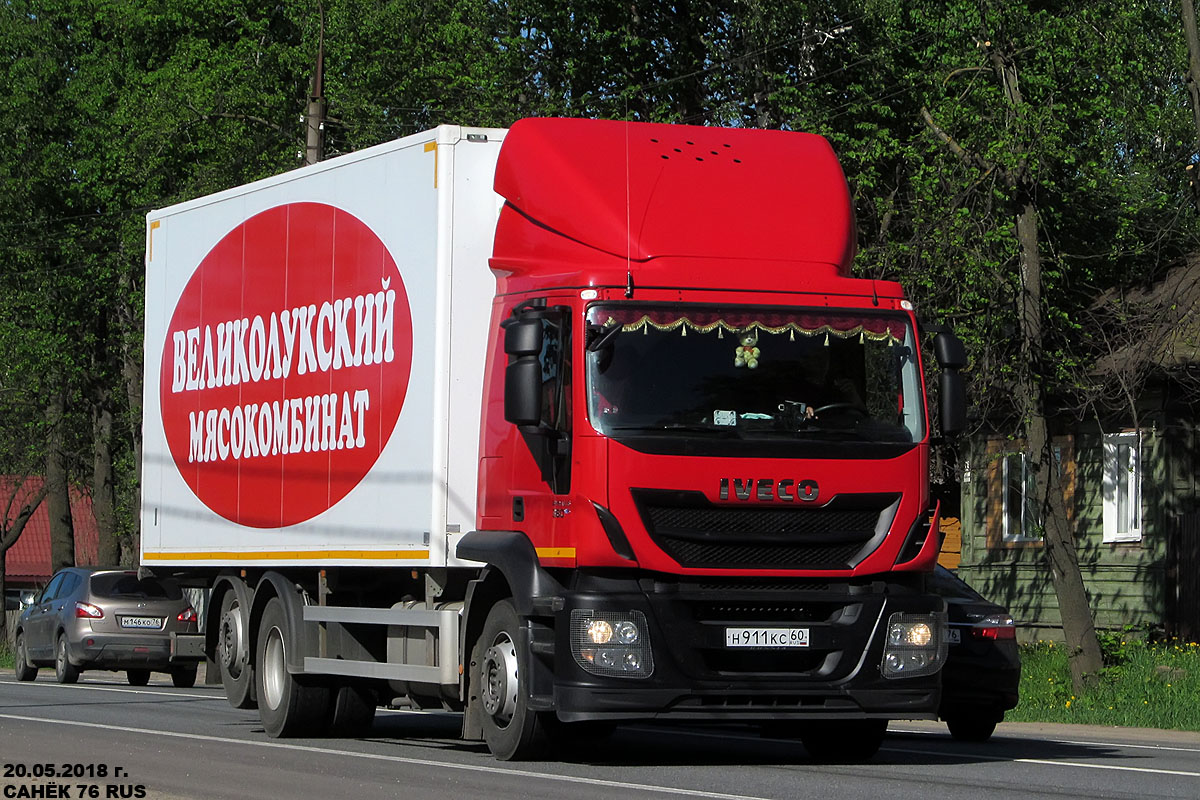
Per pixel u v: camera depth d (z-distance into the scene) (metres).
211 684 28.70
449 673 21.98
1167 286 49.66
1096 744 26.81
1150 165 47.97
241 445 27.69
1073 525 51.00
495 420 21.50
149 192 71.62
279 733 25.95
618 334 19.72
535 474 20.33
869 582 20.06
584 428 19.42
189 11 73.38
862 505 19.91
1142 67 46.53
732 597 19.50
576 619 19.30
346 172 25.16
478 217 22.97
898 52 51.56
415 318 23.16
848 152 47.22
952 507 64.19
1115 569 49.31
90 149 75.00
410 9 65.56
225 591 28.62
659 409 19.56
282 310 26.70
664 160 21.53
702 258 20.47
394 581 25.05
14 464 82.00
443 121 62.84
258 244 27.56
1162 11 48.06
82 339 75.94
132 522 78.88
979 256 41.38
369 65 65.75
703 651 19.48
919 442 20.30
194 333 29.42
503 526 21.06
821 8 53.31
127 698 37.69
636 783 18.50
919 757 23.06
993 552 54.09
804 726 22.67
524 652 20.12
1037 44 42.50
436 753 22.88
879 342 20.47
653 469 19.30
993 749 25.09
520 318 19.84
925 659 20.08
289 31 74.88
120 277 73.94
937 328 21.16
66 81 77.12
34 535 135.75
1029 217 41.44
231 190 28.52
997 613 27.45
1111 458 50.03
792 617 19.81
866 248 44.88
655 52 57.69
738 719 19.84
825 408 20.03
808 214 21.31
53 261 75.94
